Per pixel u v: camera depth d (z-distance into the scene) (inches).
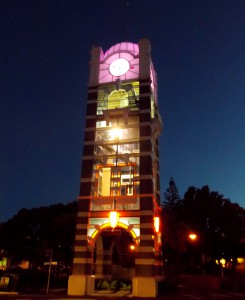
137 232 1176.2
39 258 1948.8
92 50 1562.5
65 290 1270.9
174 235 1915.6
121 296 1062.4
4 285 1243.2
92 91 1470.2
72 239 1792.6
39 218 2050.9
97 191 1310.3
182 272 2233.0
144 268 1110.4
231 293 1251.8
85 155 1346.0
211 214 2399.1
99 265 1358.3
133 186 1274.6
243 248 2172.7
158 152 1503.4
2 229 2063.2
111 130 1370.6
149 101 1369.3
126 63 1486.2
